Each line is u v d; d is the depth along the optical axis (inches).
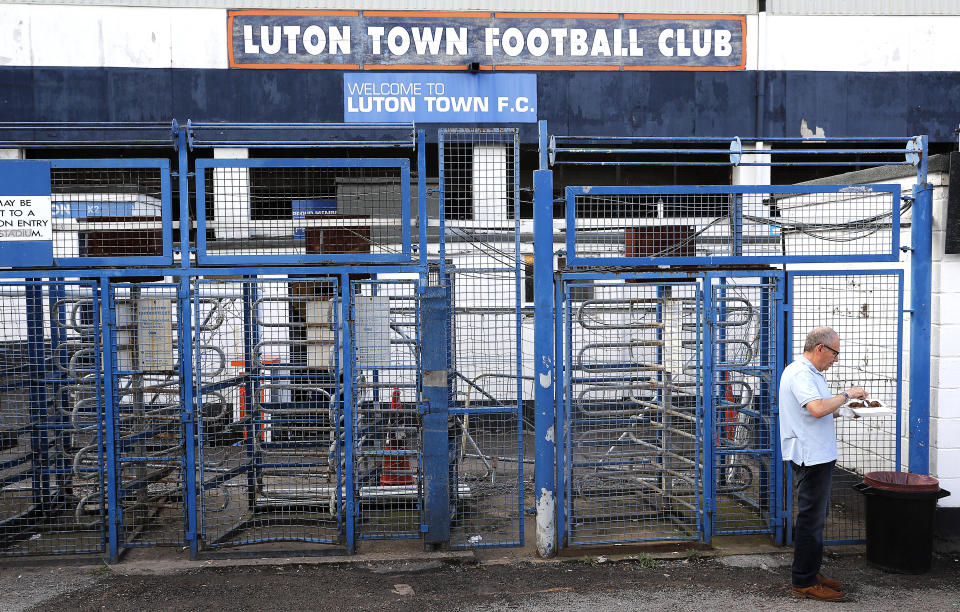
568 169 441.4
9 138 400.8
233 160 218.4
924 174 225.0
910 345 229.8
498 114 423.5
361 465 269.7
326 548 223.6
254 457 247.0
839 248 263.6
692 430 246.7
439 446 220.8
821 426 188.1
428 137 421.4
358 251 229.6
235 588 199.6
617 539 226.7
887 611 183.5
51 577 207.2
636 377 250.2
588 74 426.3
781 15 430.6
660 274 219.6
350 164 220.4
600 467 241.3
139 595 195.2
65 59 402.6
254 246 239.5
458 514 253.9
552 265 217.2
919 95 437.4
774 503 226.5
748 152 223.0
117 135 406.6
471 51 421.4
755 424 243.3
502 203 417.4
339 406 229.6
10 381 243.0
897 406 228.2
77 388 229.6
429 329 218.7
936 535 229.6
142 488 237.0
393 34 418.0
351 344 223.3
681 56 429.1
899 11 432.5
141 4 404.5
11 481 238.7
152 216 224.8
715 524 243.3
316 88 416.2
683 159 452.8
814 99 434.3
